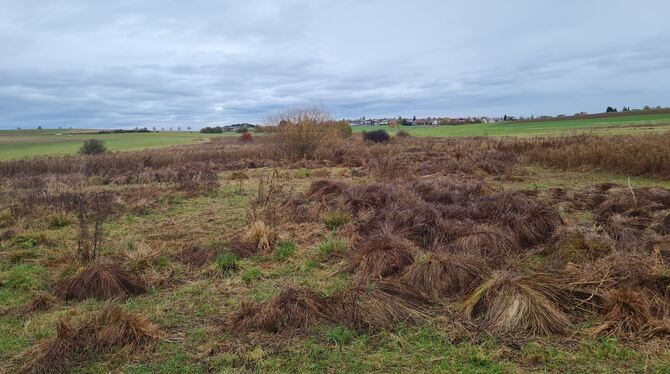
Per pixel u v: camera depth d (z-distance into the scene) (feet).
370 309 13.88
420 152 70.64
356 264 18.35
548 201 27.86
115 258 21.03
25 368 11.85
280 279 17.94
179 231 26.32
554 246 18.84
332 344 12.69
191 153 84.48
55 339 12.71
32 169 68.95
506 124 277.64
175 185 43.60
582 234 18.85
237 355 12.28
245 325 13.76
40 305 16.07
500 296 13.82
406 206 26.55
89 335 12.90
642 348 11.61
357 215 26.53
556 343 12.13
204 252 20.86
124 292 16.84
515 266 16.89
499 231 20.18
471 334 12.84
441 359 11.65
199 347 12.88
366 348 12.41
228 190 40.86
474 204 25.73
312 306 14.12
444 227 21.71
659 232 21.06
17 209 31.94
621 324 12.47
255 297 16.20
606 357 11.36
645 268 14.75
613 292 13.47
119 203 34.30
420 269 16.20
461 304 14.42
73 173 60.80
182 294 16.88
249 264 19.76
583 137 66.39
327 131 74.79
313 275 18.29
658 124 161.38
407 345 12.42
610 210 25.30
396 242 19.01
